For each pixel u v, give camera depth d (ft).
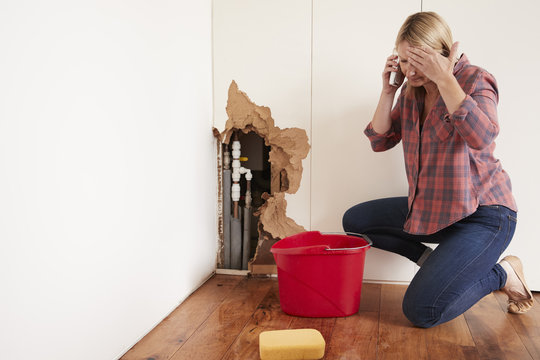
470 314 5.81
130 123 4.84
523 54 6.29
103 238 4.39
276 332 4.85
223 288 6.90
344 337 5.14
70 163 3.90
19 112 3.34
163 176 5.64
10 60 3.25
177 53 5.97
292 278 5.68
